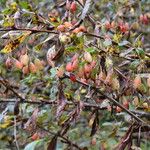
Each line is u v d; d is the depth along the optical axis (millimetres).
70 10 783
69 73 700
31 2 1035
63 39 658
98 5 1062
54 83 745
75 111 744
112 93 753
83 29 700
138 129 769
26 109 792
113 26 836
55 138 767
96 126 796
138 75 716
